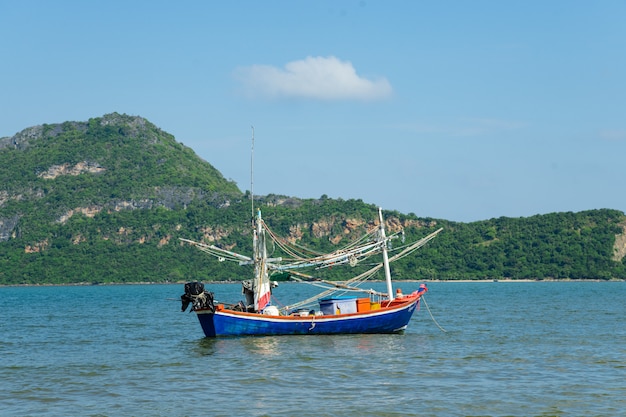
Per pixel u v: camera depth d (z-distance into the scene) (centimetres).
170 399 3003
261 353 4131
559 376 3422
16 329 6481
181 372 3631
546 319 6912
